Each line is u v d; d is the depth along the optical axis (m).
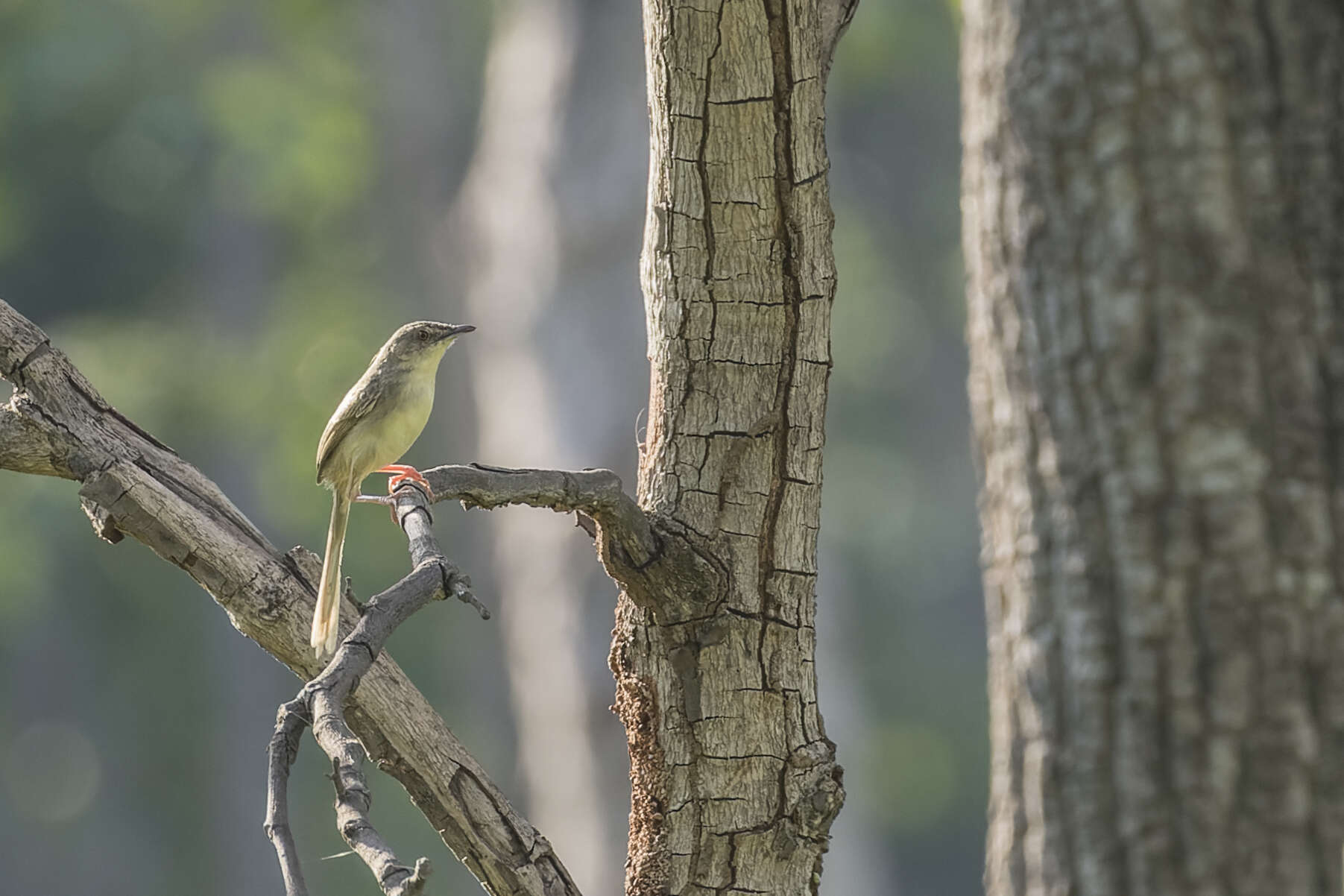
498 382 33.19
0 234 46.91
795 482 9.20
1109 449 7.50
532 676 31.33
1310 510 7.28
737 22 8.72
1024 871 7.67
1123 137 7.53
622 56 32.50
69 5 45.47
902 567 59.88
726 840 9.16
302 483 44.12
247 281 52.22
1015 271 7.82
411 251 49.72
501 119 35.31
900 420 59.16
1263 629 7.25
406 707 9.73
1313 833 7.13
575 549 30.70
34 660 53.66
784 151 8.92
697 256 9.05
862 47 43.91
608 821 29.95
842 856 38.06
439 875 45.03
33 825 56.06
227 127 44.69
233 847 53.28
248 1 47.38
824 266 9.16
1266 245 7.41
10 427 10.02
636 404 30.97
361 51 48.25
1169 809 7.28
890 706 59.62
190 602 52.22
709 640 9.11
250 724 53.28
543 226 31.81
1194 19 7.49
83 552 48.88
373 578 44.06
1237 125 7.46
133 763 55.50
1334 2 7.55
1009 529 7.86
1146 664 7.36
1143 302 7.46
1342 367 7.38
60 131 47.34
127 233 51.25
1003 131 7.88
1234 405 7.35
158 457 10.25
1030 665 7.71
